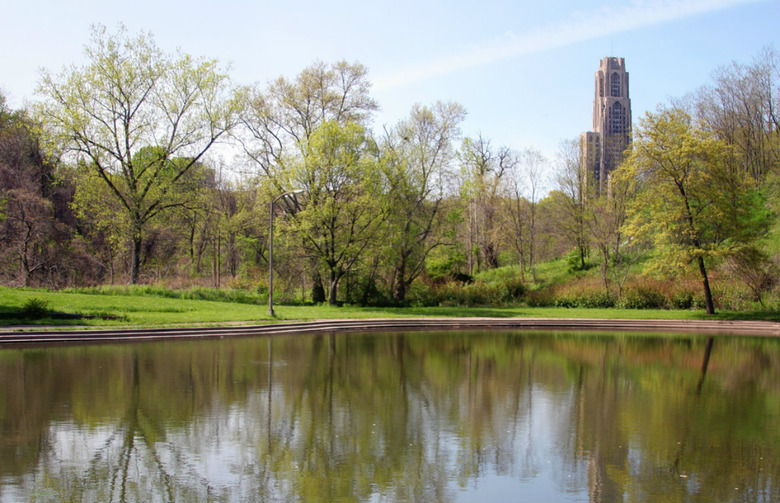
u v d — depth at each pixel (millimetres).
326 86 41906
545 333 34156
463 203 46188
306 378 18797
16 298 30812
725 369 22391
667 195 39875
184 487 9898
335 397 16391
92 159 39438
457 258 53812
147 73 39406
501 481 10500
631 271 54031
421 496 9781
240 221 47656
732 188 39562
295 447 12062
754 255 38844
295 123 42469
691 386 19094
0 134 44219
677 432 13648
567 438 13086
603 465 11391
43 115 37281
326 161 38875
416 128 44156
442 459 11578
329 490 9938
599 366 22672
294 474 10609
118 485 9898
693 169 40062
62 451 11469
